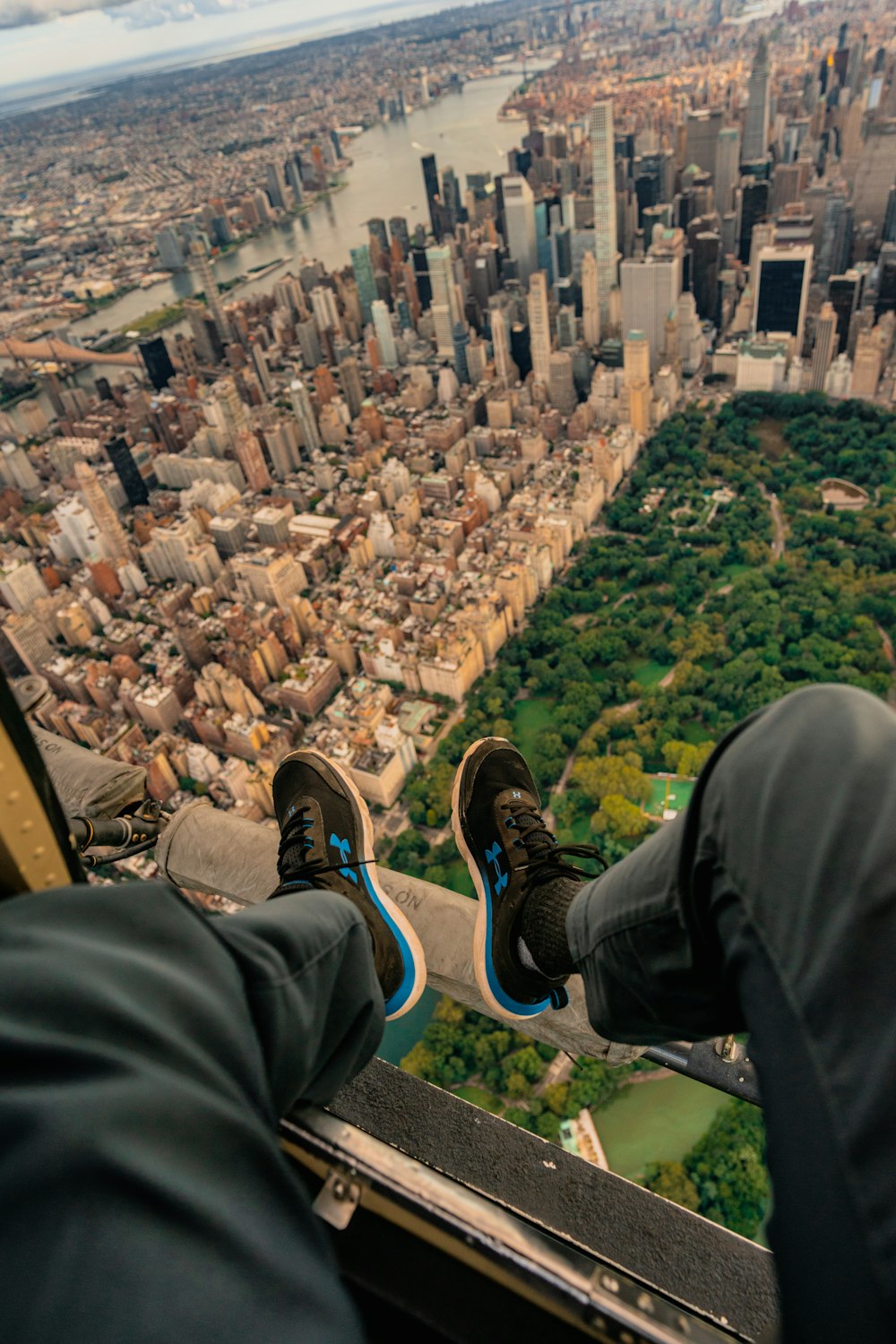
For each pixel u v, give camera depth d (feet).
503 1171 6.57
